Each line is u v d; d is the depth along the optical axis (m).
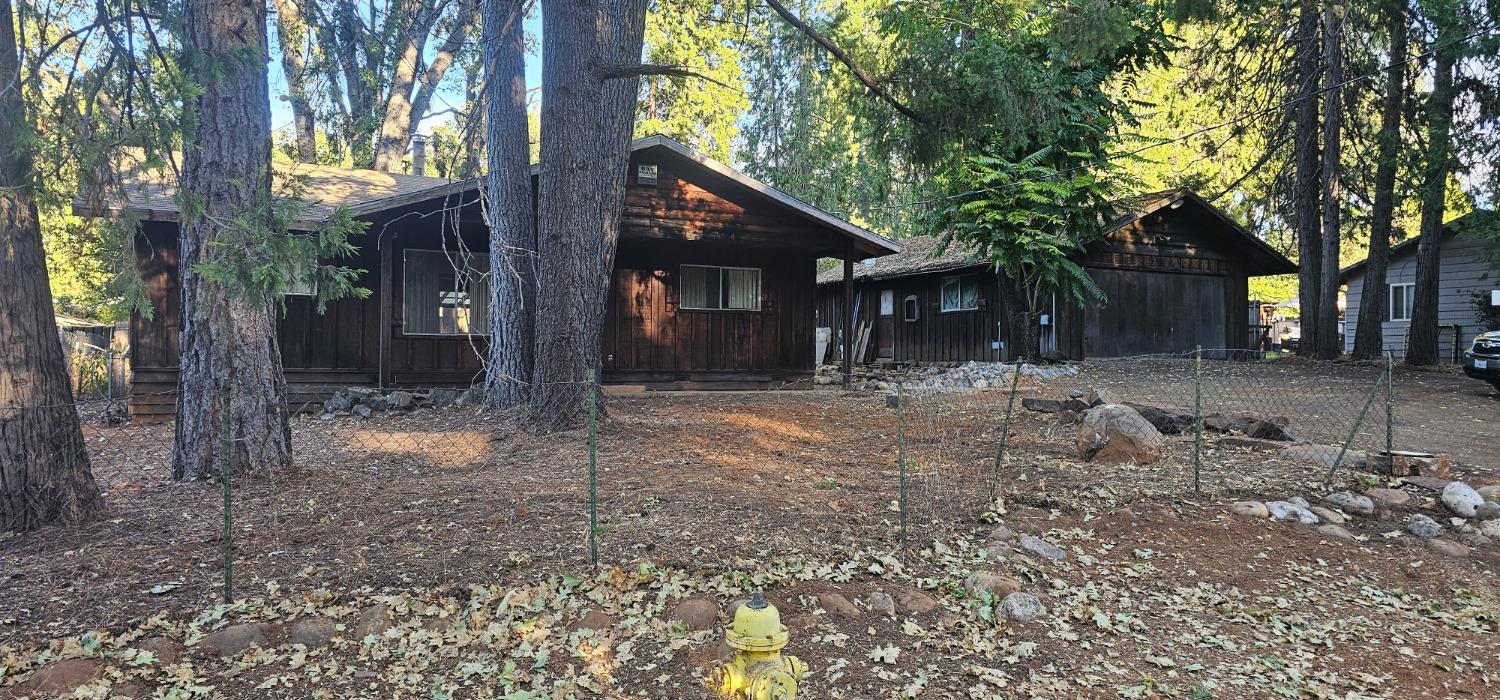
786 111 37.25
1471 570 5.19
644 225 12.99
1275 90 20.36
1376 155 18.95
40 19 5.10
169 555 4.55
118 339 18.42
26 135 4.59
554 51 8.27
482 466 6.90
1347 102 19.00
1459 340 20.88
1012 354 17.17
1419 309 17.45
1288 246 27.47
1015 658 3.77
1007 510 5.86
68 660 3.39
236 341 6.13
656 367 14.26
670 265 14.38
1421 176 17.52
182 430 6.20
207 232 5.94
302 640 3.68
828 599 4.13
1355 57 18.28
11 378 4.73
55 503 4.89
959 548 5.08
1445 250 21.67
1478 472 7.31
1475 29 14.93
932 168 10.32
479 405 11.15
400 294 12.59
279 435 6.33
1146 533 5.52
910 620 4.07
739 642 2.64
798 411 10.55
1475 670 3.95
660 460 7.16
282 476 6.20
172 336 11.23
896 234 38.16
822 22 10.05
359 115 24.78
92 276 21.17
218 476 6.15
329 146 26.80
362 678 3.42
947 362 20.81
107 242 4.91
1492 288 20.48
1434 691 3.74
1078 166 15.78
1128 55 16.23
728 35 26.00
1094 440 7.42
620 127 8.80
